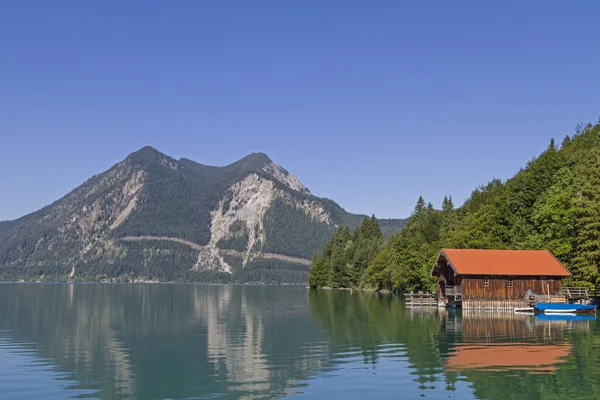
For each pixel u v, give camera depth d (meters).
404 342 44.59
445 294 79.75
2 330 56.50
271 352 40.78
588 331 50.66
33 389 29.45
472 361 35.62
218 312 83.69
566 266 82.19
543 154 113.12
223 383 30.44
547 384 29.16
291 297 142.00
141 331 55.62
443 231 126.31
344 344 44.16
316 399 26.92
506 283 77.00
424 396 27.05
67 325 61.81
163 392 28.61
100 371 34.06
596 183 78.38
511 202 104.81
